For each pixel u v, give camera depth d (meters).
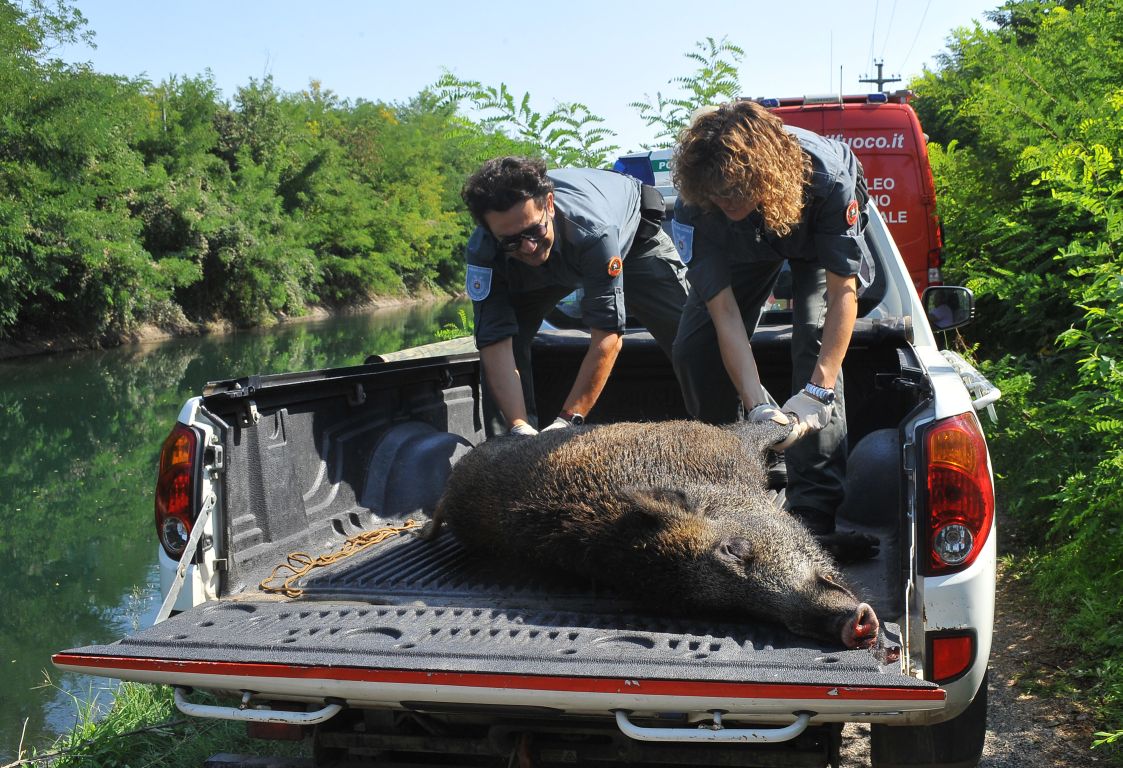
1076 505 5.79
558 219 4.53
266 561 3.66
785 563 3.21
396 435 4.49
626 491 3.52
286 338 33.97
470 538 4.06
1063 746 4.12
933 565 3.05
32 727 5.29
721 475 3.80
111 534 9.42
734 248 4.30
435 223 67.38
